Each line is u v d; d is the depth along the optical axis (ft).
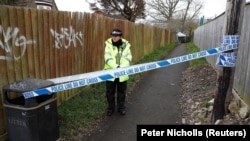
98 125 16.39
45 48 16.89
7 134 13.48
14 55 14.03
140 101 21.29
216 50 13.93
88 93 22.15
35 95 11.61
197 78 28.43
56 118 13.34
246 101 15.57
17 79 14.28
